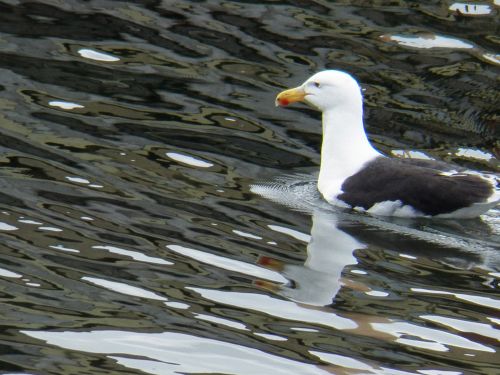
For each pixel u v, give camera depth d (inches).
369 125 679.1
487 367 444.8
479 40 795.4
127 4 813.2
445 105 710.5
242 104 693.9
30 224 534.0
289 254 528.4
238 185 598.2
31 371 427.5
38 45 745.0
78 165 599.8
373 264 526.6
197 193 583.2
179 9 810.2
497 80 746.2
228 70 733.3
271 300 486.6
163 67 730.8
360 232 559.2
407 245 547.5
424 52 774.5
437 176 576.7
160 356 442.6
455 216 579.2
